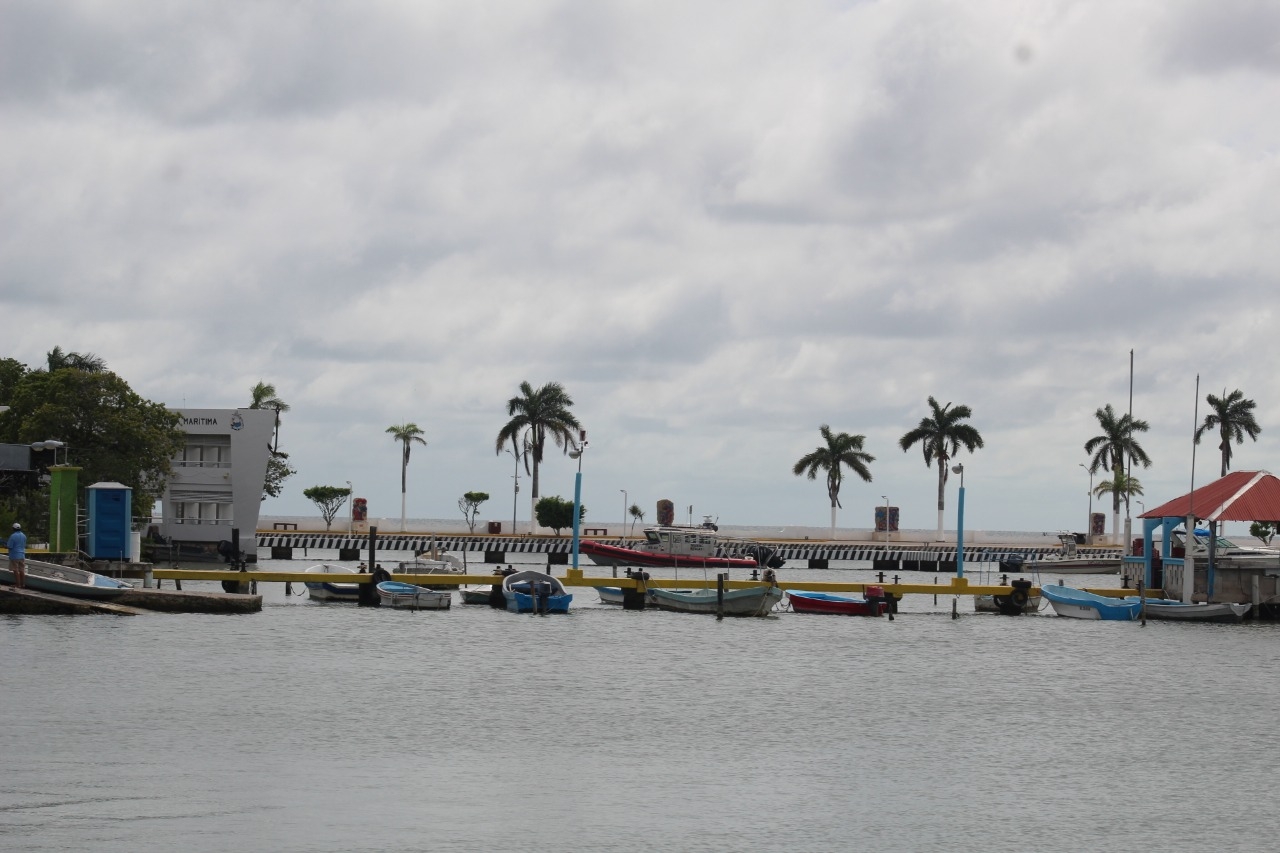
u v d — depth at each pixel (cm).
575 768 3812
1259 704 5150
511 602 8156
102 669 5231
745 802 3475
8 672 5078
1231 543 9625
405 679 5325
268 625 6994
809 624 7988
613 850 3030
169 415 11362
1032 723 4678
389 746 4031
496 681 5350
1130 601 8506
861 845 3114
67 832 3031
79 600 6869
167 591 7238
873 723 4622
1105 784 3747
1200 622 8375
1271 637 7562
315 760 3806
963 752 4153
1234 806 3516
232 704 4619
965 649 6844
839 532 19838
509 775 3703
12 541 6712
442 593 8175
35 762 3659
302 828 3116
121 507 7650
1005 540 19962
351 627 7094
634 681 5450
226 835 3045
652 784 3644
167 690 4828
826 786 3666
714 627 7662
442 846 3016
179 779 3519
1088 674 5956
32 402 10781
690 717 4659
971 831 3244
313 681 5181
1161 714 4903
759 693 5219
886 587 8669
